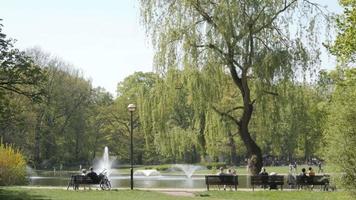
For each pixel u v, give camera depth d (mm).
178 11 32312
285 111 31734
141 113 33906
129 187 33781
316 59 31250
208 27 31844
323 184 28000
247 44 31203
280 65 30719
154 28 32781
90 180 29641
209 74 31641
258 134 34438
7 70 29734
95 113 90562
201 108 31984
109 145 91062
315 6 31938
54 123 81000
